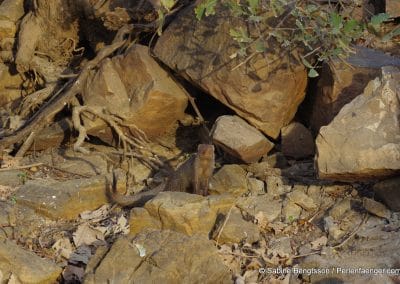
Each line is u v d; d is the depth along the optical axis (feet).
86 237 28.32
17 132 34.81
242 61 31.22
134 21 37.63
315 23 30.91
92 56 41.70
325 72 31.40
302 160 32.55
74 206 30.30
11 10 41.88
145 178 33.42
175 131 35.96
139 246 25.18
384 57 32.30
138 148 34.55
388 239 26.32
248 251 27.20
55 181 31.78
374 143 27.48
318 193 29.94
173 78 34.32
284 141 32.30
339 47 29.45
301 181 30.99
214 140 31.04
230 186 30.53
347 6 35.50
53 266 25.79
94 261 25.29
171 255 24.82
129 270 24.52
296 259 26.71
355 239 26.96
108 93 33.94
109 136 34.91
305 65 30.22
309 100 33.37
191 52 32.76
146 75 33.47
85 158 34.35
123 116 33.65
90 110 33.53
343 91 30.94
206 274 24.50
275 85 31.53
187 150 35.27
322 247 26.86
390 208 27.78
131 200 30.58
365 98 28.60
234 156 31.68
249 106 31.48
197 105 36.24
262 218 28.73
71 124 35.42
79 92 35.27
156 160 33.96
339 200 29.25
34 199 30.01
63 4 39.40
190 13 33.32
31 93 40.68
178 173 30.81
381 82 28.58
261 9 31.53
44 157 34.83
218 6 32.48
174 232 25.84
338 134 27.96
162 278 24.16
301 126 32.42
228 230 27.53
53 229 29.19
